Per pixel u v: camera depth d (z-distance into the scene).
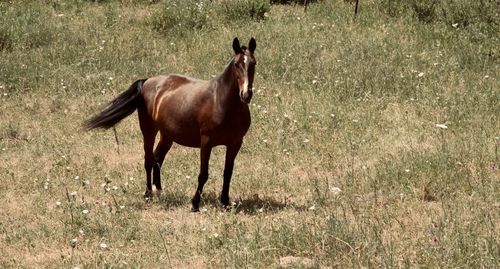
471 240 8.27
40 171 12.91
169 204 11.12
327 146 13.37
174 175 12.52
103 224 10.01
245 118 10.40
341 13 22.56
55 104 16.86
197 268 8.54
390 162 11.99
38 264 8.89
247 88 9.59
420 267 7.89
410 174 11.36
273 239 8.88
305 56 18.55
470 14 20.34
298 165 12.73
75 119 15.95
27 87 18.02
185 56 19.84
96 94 17.55
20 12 23.95
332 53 18.59
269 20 22.44
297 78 17.31
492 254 7.85
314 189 11.39
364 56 18.27
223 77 10.22
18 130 15.23
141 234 9.73
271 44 19.83
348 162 12.61
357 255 8.14
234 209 10.47
